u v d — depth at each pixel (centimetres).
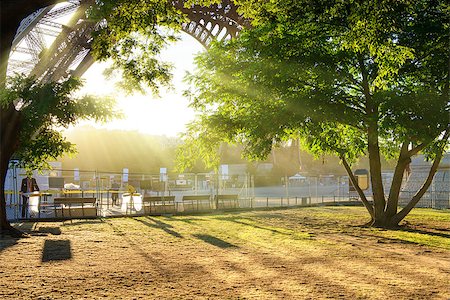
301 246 1331
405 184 3803
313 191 5394
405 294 756
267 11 1451
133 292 766
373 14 1018
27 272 927
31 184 2508
